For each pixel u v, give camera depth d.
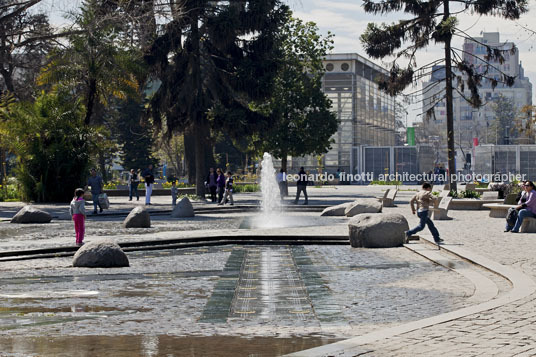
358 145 98.00
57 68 44.88
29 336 7.68
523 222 20.28
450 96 41.34
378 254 16.42
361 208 28.83
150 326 8.27
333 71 96.62
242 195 52.44
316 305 9.70
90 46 43.53
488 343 6.62
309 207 34.84
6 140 42.38
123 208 35.53
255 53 45.72
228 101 45.75
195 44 43.94
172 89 44.84
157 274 13.25
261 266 14.41
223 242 19.30
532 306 8.68
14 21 50.00
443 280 11.92
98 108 48.94
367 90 104.00
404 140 175.50
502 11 39.25
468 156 103.94
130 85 45.75
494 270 12.48
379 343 6.65
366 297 10.33
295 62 50.31
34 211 26.34
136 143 82.56
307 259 15.59
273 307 9.59
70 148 42.53
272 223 25.64
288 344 7.21
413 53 42.16
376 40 41.78
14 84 60.78
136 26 41.94
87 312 9.26
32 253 16.58
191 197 44.28
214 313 9.15
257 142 51.16
